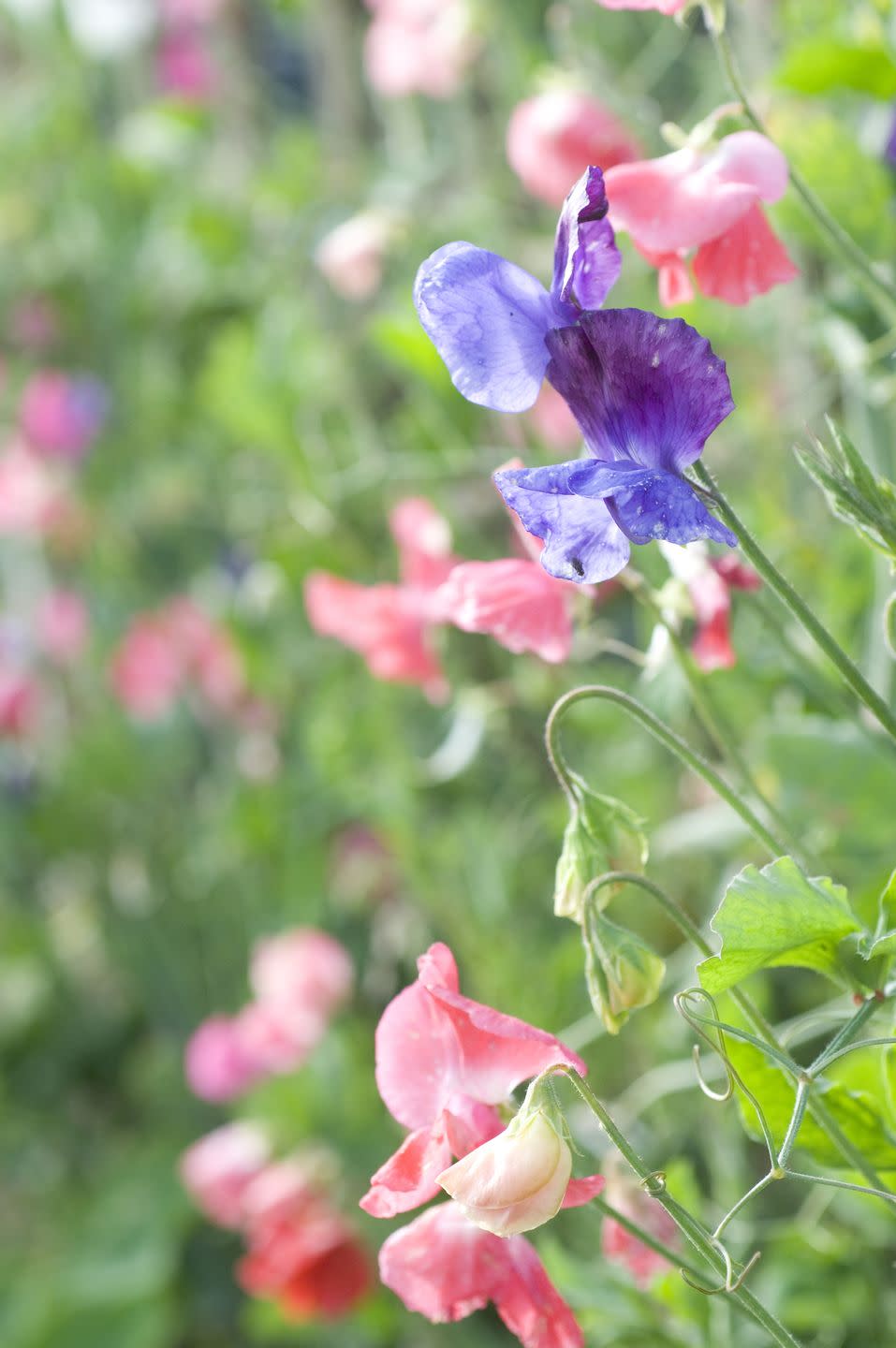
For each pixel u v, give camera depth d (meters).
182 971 1.84
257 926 1.67
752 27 1.03
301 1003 1.42
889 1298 0.86
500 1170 0.67
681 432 0.67
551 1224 1.03
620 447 0.67
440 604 0.78
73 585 2.12
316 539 1.31
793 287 1.01
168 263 1.87
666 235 0.72
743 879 0.68
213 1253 1.73
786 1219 0.96
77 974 2.06
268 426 1.28
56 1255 1.75
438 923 1.32
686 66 1.47
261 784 1.63
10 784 1.96
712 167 0.72
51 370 2.07
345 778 1.38
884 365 0.87
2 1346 1.67
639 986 0.70
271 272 1.68
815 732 0.86
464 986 1.21
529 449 1.04
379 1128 1.33
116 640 1.99
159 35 2.13
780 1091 0.72
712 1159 0.97
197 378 1.89
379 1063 0.70
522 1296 0.72
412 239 1.28
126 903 1.93
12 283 2.05
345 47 1.74
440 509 1.15
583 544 0.66
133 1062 1.97
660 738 0.71
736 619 0.90
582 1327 0.81
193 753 1.94
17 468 2.01
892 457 0.89
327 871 1.58
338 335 1.55
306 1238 1.27
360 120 1.76
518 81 1.29
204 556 1.97
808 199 0.77
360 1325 1.30
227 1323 1.70
